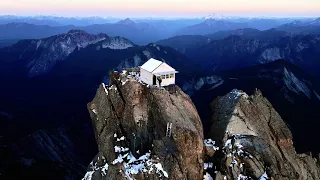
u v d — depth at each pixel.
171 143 46.59
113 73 58.62
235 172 46.34
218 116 58.34
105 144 52.16
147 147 50.38
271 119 60.31
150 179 42.59
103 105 55.59
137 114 51.75
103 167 48.31
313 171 57.72
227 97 61.69
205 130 62.22
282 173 48.53
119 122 52.88
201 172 47.19
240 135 52.16
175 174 43.06
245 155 48.25
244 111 57.38
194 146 47.16
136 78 59.62
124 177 41.78
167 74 57.78
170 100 52.47
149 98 52.62
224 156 48.41
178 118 49.81
